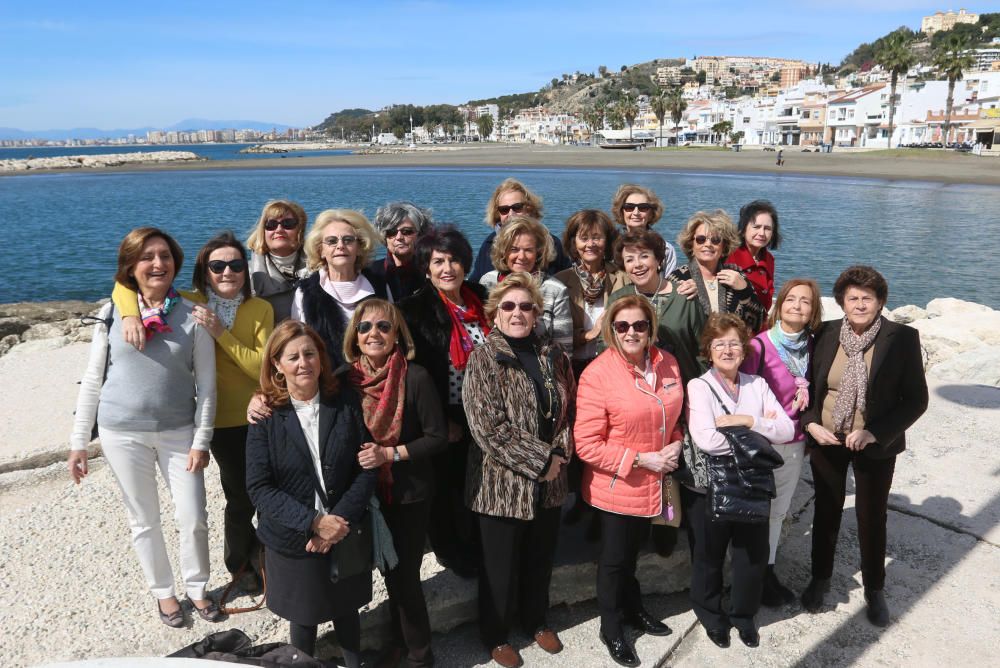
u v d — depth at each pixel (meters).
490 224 4.77
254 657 2.35
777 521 3.58
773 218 4.45
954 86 77.62
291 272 3.84
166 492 4.59
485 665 3.16
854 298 3.24
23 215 37.22
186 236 28.45
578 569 3.51
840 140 93.12
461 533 3.58
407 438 2.94
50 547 3.89
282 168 93.38
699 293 3.80
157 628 3.23
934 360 7.91
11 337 8.67
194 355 3.12
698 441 3.15
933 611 3.60
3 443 5.30
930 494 4.75
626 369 3.11
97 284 19.31
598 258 4.08
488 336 3.08
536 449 2.91
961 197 39.00
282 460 2.73
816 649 3.33
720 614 3.34
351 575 2.78
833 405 3.37
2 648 3.09
